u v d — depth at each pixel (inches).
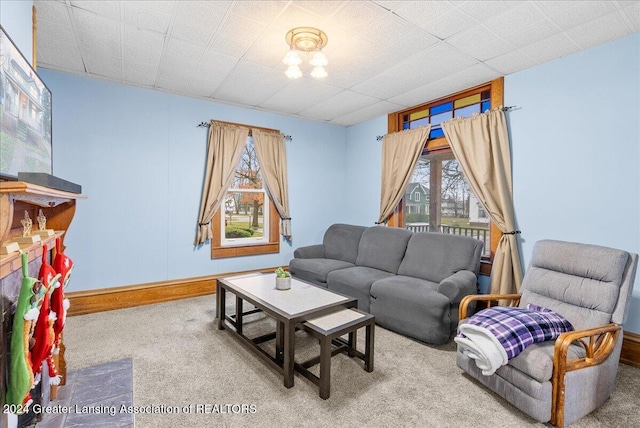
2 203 44.3
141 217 141.7
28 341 48.5
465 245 125.6
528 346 71.9
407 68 118.1
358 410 71.9
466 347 78.3
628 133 94.7
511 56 108.2
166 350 98.8
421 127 154.9
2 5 56.6
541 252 94.3
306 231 194.5
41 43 100.7
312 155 194.4
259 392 78.2
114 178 135.0
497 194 124.5
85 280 130.2
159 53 107.5
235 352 98.2
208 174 155.1
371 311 123.6
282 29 92.4
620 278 77.5
